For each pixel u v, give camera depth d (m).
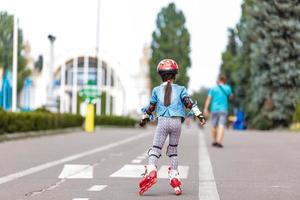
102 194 11.06
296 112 47.62
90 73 94.25
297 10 51.78
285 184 12.49
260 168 15.49
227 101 23.31
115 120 65.44
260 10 53.25
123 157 18.66
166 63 11.30
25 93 77.44
